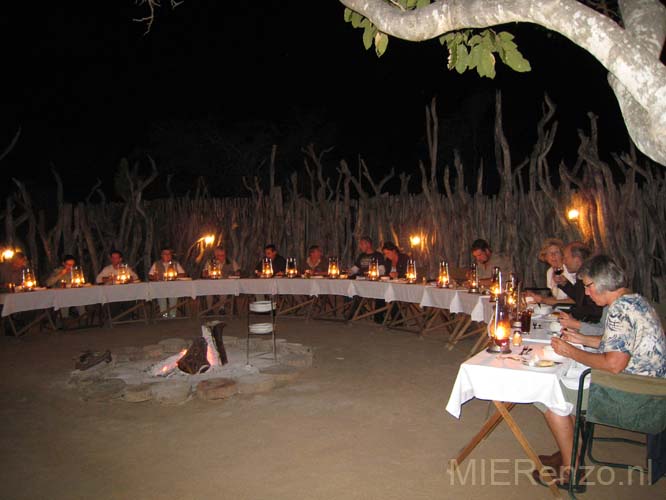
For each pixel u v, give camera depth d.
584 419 4.18
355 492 4.19
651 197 8.88
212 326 7.39
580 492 4.12
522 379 4.02
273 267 11.12
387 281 9.53
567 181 9.49
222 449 5.02
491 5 2.71
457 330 8.64
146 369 7.39
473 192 19.33
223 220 13.13
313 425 5.53
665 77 2.34
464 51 3.48
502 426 5.44
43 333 10.16
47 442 5.27
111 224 12.99
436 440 5.13
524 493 4.15
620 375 3.72
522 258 10.20
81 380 7.00
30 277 9.60
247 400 6.29
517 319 5.39
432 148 11.05
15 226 11.45
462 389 4.16
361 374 7.26
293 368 7.22
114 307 12.24
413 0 3.55
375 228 12.39
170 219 13.59
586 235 9.11
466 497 4.09
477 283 8.12
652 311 3.83
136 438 5.32
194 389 6.55
